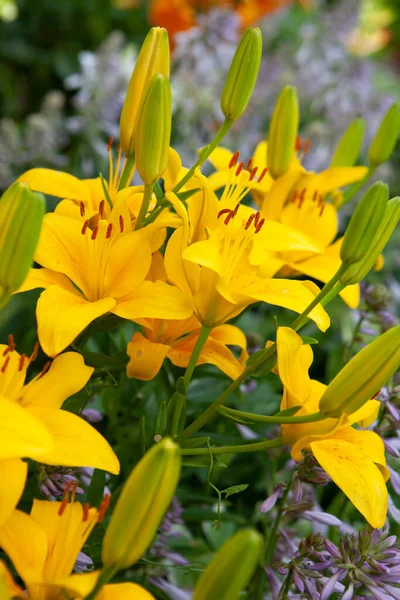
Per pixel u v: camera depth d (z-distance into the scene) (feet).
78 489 3.26
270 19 9.88
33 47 9.75
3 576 2.57
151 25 10.04
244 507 4.44
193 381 4.02
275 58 7.78
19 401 3.01
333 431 3.04
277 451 4.03
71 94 9.61
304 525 4.16
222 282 3.06
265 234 3.33
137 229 3.25
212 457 3.11
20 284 2.83
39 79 9.71
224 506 4.33
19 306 4.41
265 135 7.56
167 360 3.68
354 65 7.73
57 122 6.56
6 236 2.77
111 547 2.60
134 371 3.21
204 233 3.27
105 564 2.64
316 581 3.34
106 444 2.89
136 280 3.17
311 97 7.64
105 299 3.12
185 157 6.28
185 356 3.27
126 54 6.86
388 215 3.11
